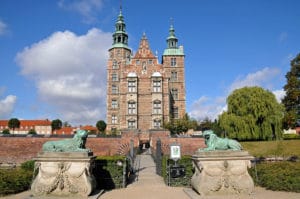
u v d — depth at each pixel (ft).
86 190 39.22
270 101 148.46
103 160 53.47
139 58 211.61
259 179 50.90
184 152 140.26
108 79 227.40
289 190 43.62
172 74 225.56
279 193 42.27
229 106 157.58
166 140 141.90
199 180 40.52
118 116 221.66
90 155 41.63
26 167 60.29
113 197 41.42
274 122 147.23
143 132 157.79
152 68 210.18
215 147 42.11
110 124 221.05
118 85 226.38
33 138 127.54
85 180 39.52
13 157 124.06
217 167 40.63
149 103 205.26
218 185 39.83
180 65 226.38
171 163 59.36
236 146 41.93
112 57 231.09
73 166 39.73
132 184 59.93
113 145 141.69
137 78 207.00
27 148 126.21
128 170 68.54
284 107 156.97
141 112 204.23
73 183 39.24
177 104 220.84
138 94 206.69
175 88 223.10
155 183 61.52
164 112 202.80
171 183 56.24
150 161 120.37
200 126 187.73
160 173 75.10
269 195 40.40
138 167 100.12
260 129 147.84
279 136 147.74
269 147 126.11
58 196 38.91
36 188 39.14
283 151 116.88
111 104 223.71
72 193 39.06
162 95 204.13
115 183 52.90
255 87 153.99
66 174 39.45
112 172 53.16
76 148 40.93
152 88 204.64
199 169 41.34
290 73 161.48
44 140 127.85
